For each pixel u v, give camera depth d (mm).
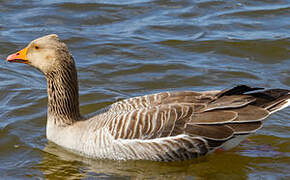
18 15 22594
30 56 13719
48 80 13820
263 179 12625
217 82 17812
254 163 13422
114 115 13328
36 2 23953
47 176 12719
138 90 17406
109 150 13086
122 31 21500
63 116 13906
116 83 17844
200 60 19391
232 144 13461
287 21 22219
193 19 22578
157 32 21438
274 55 19672
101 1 24172
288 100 13203
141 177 12828
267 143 14445
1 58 19234
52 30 21281
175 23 22172
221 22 22219
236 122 12828
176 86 17656
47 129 14266
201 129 12875
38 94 16969
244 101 13047
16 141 14328
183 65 18953
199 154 13250
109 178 12711
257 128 12867
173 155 13086
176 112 12992
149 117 12930
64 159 13539
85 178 12672
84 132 13469
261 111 12945
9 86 17359
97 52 19781
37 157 13609
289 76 18109
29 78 18141
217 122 12820
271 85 17469
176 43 20547
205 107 13141
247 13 23078
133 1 24219
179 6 23828
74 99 13867
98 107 16281
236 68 18750
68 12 23000
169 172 13125
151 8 23625
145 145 12875
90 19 22469
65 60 13516
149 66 18906
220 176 12914
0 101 16469
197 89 17406
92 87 17531
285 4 23797
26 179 12562
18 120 15375
